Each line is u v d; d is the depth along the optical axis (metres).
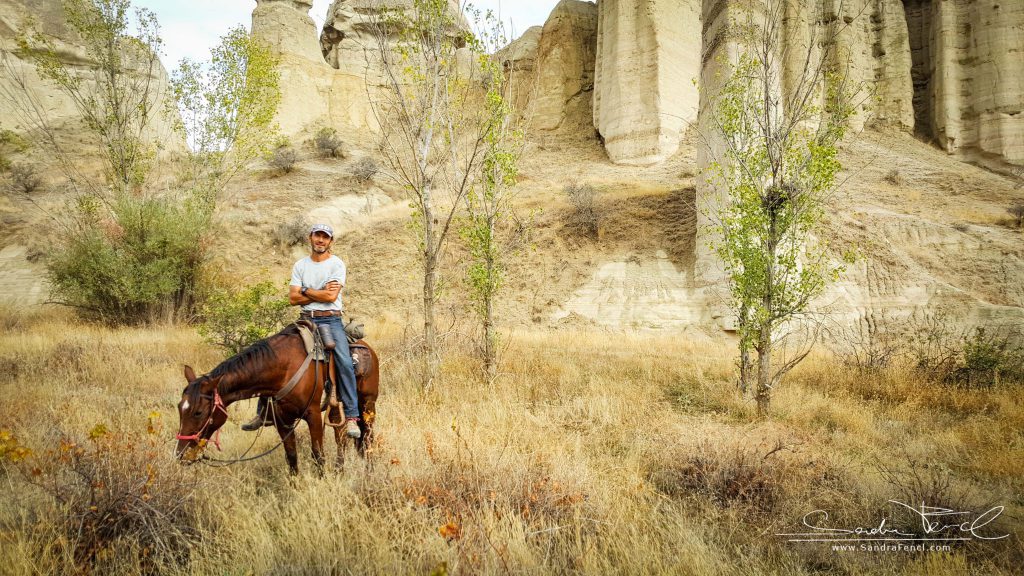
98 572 3.41
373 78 48.69
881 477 5.41
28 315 17.75
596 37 43.34
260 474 5.03
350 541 3.64
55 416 6.25
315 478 4.48
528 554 3.46
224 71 20.28
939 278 18.98
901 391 9.55
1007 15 33.34
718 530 4.32
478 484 4.36
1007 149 32.00
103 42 19.11
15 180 30.86
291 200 31.03
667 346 15.23
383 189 34.47
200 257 18.11
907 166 30.05
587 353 13.67
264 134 21.36
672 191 25.50
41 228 26.19
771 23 9.55
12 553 3.19
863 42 35.78
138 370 9.48
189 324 16.91
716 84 17.94
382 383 9.16
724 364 12.07
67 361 9.79
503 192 10.72
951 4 35.25
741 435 6.41
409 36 9.70
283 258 26.00
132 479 3.97
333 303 5.04
